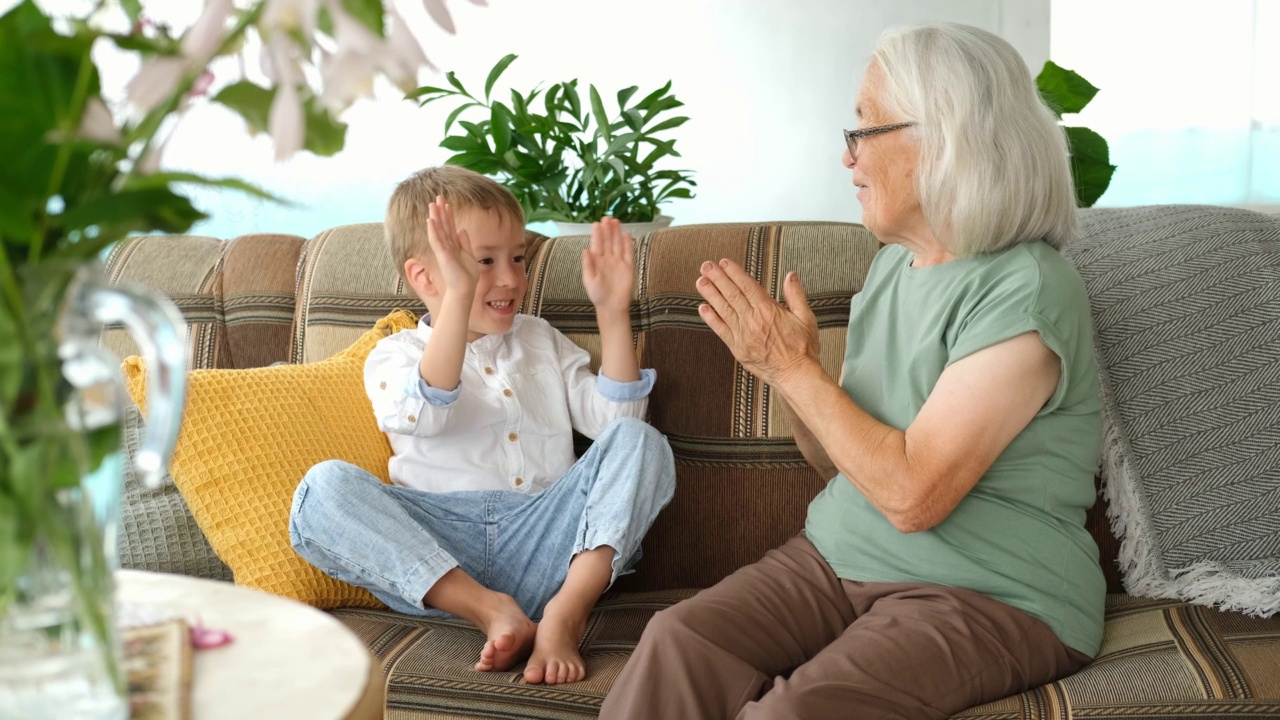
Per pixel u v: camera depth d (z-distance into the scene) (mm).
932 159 1327
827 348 1611
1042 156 1314
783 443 1610
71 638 646
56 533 634
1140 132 3670
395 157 3529
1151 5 3586
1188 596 1396
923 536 1319
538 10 3746
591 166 2533
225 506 1516
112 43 634
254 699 726
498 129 2471
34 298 618
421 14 3650
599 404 1675
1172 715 1086
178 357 655
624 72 3811
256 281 1883
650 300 1714
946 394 1271
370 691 750
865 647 1208
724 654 1229
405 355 1681
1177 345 1457
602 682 1287
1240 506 1405
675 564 1638
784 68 3770
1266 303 1446
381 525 1452
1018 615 1264
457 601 1416
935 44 1348
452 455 1648
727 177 3889
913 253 1468
